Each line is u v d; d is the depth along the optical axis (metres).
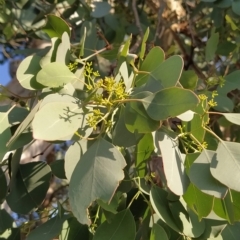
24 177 0.39
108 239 0.34
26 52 0.54
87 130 0.32
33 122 0.30
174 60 0.32
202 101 0.33
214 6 0.58
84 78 0.37
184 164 0.32
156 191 0.35
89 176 0.29
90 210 0.37
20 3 0.60
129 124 0.31
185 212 0.35
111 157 0.30
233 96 0.57
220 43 0.57
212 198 0.31
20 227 0.40
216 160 0.30
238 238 0.37
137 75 0.36
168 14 0.69
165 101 0.29
